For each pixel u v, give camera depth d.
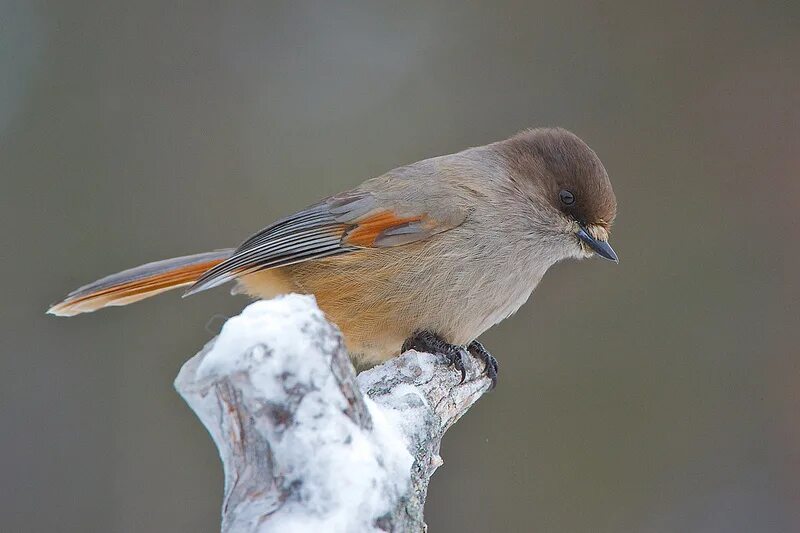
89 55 14.05
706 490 11.85
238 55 14.61
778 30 13.41
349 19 14.87
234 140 14.38
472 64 14.60
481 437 12.13
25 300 13.01
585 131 13.82
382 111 14.66
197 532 11.73
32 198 13.54
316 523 4.27
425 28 14.87
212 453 12.00
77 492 11.78
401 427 5.79
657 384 12.30
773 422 12.02
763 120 13.23
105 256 13.55
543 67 14.28
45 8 13.99
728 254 12.80
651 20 13.87
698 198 13.11
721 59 13.52
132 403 12.23
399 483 4.71
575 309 12.61
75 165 13.74
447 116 14.52
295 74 14.71
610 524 11.80
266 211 14.15
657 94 13.64
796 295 12.48
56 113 13.82
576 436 12.16
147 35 14.28
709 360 12.38
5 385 12.18
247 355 4.35
